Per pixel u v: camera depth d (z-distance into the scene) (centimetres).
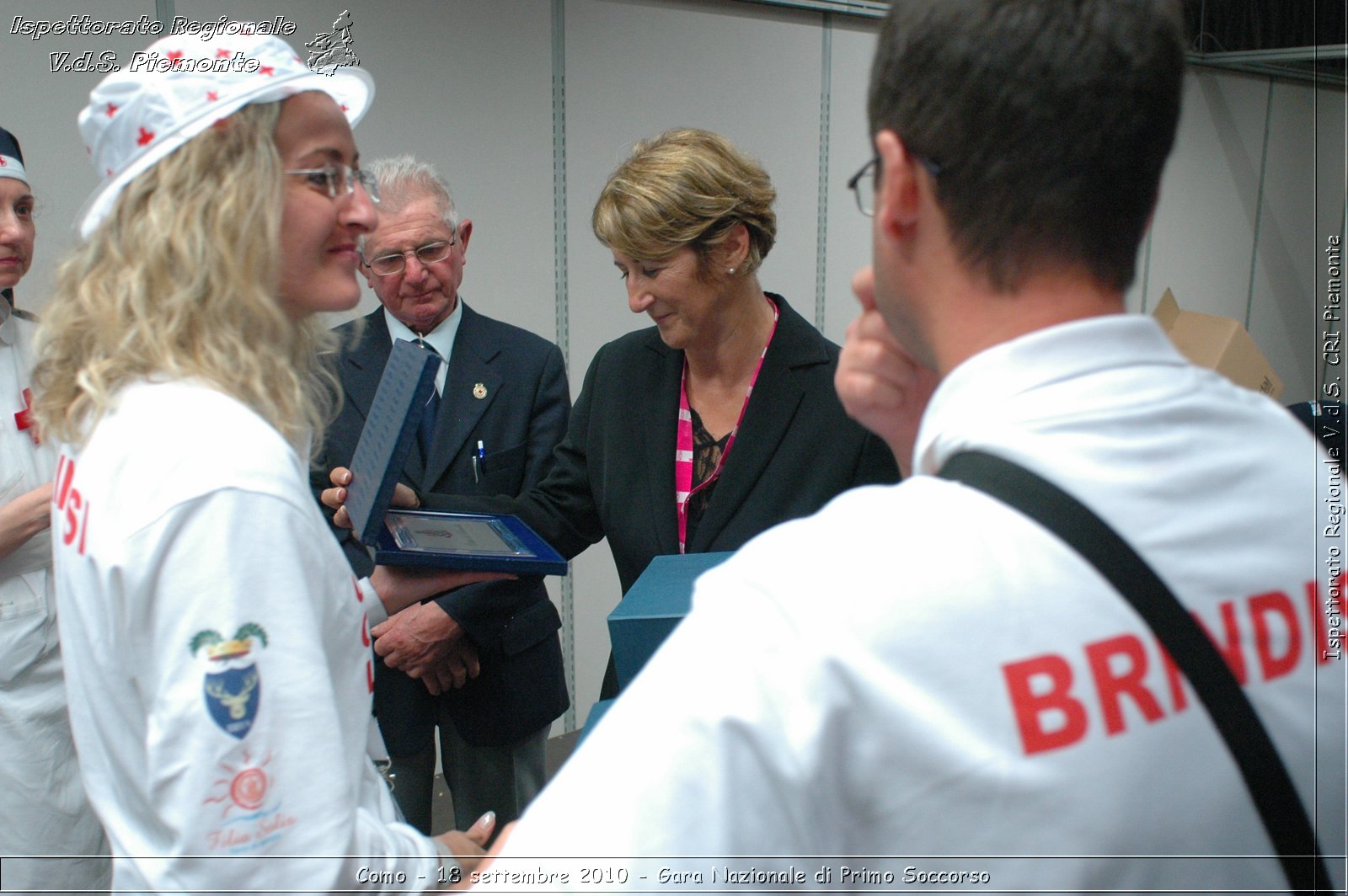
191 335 76
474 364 191
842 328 327
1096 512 42
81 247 81
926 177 48
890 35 49
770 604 42
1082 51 43
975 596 41
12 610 152
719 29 277
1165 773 41
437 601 165
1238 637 43
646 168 132
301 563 72
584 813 42
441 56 233
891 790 41
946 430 47
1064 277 47
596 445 155
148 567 66
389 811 90
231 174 77
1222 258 466
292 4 212
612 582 297
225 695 66
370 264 180
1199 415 46
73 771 160
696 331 139
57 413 79
